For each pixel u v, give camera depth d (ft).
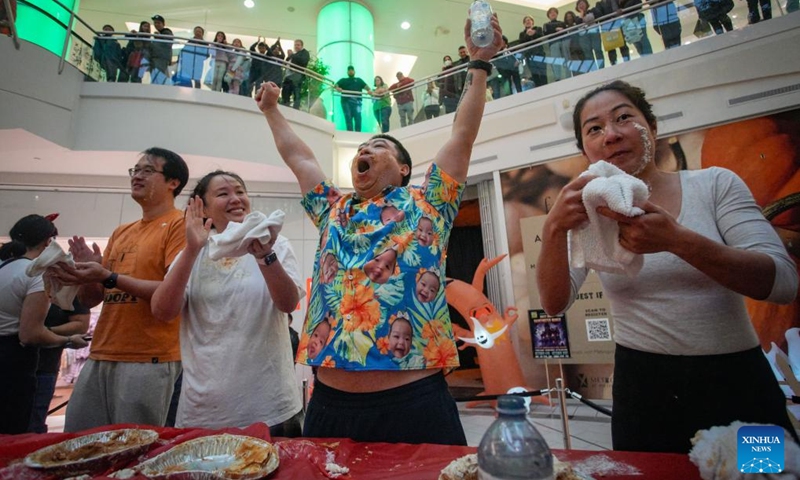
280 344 5.06
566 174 18.61
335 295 3.62
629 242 2.79
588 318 16.53
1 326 6.04
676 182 3.67
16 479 2.49
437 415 3.23
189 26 34.88
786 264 2.89
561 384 7.38
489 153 20.36
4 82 15.15
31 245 6.88
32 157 17.72
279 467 2.62
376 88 28.58
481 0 4.50
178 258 4.67
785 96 15.10
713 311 3.19
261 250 4.20
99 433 3.26
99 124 17.26
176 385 6.88
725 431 2.14
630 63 18.01
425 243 3.71
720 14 16.74
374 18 36.11
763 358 3.22
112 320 5.42
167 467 2.62
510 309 17.89
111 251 6.23
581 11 22.21
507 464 1.79
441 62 41.27
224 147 18.89
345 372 3.48
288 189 22.86
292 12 34.45
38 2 16.16
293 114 21.57
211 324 4.80
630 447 3.42
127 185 20.47
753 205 3.28
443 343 3.43
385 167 4.22
